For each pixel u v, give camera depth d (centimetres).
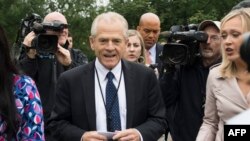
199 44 436
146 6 2695
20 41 482
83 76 354
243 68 333
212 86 346
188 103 437
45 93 451
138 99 351
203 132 353
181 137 440
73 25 3391
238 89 332
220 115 339
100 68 353
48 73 452
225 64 339
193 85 438
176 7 2642
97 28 344
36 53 447
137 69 359
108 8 2980
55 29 449
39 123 291
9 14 3294
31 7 3328
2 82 281
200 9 2609
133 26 2714
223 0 2650
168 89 433
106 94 348
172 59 427
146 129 345
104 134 332
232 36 326
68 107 354
